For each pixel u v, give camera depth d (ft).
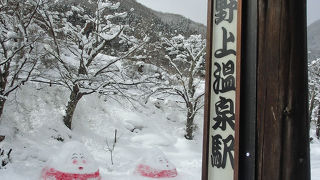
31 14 37.63
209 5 8.19
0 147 35.65
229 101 7.68
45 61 42.16
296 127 6.03
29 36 35.12
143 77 51.75
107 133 52.21
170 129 61.46
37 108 47.09
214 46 8.07
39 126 44.27
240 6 6.80
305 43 6.22
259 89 6.35
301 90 6.09
